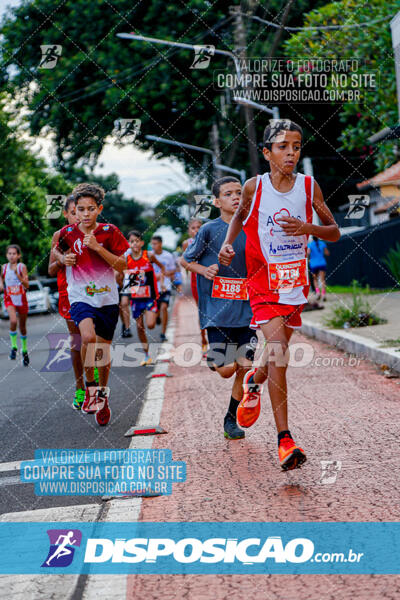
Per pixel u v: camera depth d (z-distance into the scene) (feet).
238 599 8.76
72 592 9.20
